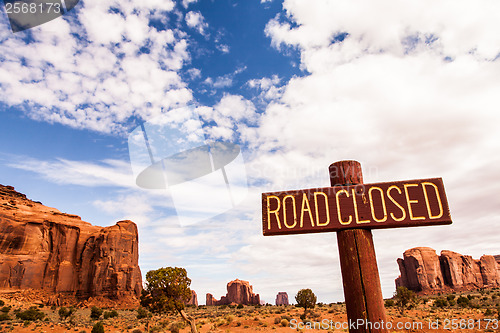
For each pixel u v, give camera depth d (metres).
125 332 40.81
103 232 119.88
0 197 112.31
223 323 38.59
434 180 2.81
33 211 114.69
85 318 61.81
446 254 153.12
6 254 97.88
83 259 111.38
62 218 119.56
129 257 118.25
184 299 33.38
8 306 75.06
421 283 142.25
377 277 2.66
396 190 2.84
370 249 2.73
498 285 150.75
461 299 56.62
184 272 34.06
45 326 44.47
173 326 37.88
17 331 40.03
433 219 2.69
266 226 2.96
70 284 105.94
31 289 98.25
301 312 50.31
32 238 105.38
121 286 108.94
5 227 99.75
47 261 106.50
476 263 158.88
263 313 52.72
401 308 54.25
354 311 2.55
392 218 2.75
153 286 32.50
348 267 2.69
